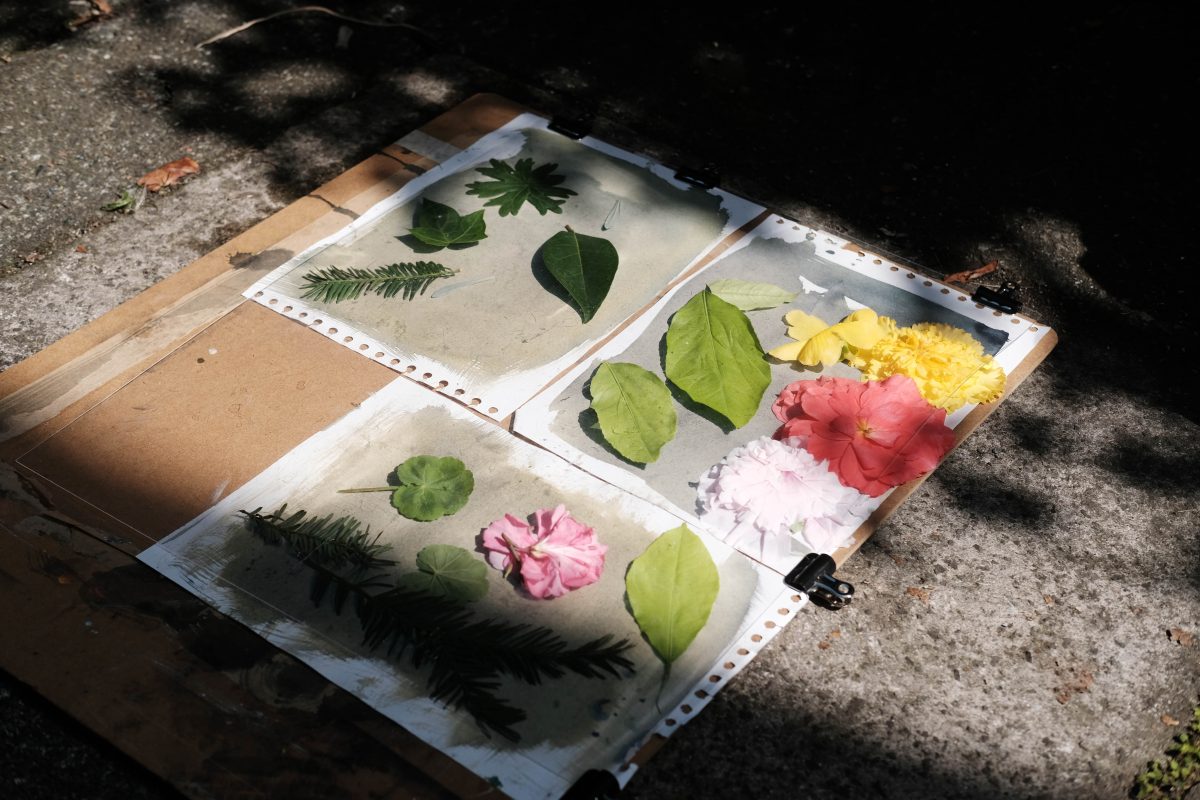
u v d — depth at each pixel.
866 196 2.12
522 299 1.81
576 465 1.57
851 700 1.38
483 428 1.62
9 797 1.28
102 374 1.69
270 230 1.94
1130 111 2.31
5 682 1.35
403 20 2.49
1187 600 1.52
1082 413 1.76
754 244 1.94
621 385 1.64
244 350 1.73
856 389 1.66
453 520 1.50
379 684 1.34
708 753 1.32
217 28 2.46
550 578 1.40
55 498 1.53
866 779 1.31
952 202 2.11
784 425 1.63
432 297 1.81
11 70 2.31
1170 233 2.07
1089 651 1.45
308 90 2.31
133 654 1.36
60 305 1.84
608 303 1.81
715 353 1.69
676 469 1.57
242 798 1.25
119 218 2.01
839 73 2.40
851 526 1.52
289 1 2.54
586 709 1.32
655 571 1.43
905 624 1.46
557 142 2.14
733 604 1.43
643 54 2.42
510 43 2.44
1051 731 1.37
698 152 2.19
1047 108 2.31
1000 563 1.54
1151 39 2.46
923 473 1.59
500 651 1.36
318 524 1.49
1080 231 2.07
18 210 2.01
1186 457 1.71
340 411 1.64
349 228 1.94
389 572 1.44
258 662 1.36
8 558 1.45
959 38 2.48
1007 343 1.81
